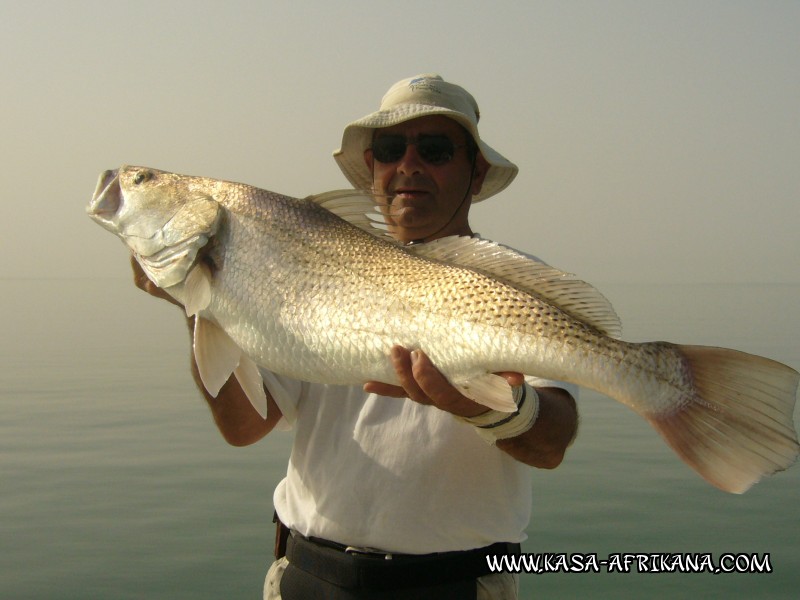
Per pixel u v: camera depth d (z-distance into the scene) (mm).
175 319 19094
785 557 2658
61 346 11148
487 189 1564
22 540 2844
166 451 4160
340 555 1183
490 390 1021
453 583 1158
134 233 1222
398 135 1360
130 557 2691
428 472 1162
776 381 925
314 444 1244
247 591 2451
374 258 1111
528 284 1058
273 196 1174
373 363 1081
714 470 943
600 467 3846
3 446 4316
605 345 1011
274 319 1122
